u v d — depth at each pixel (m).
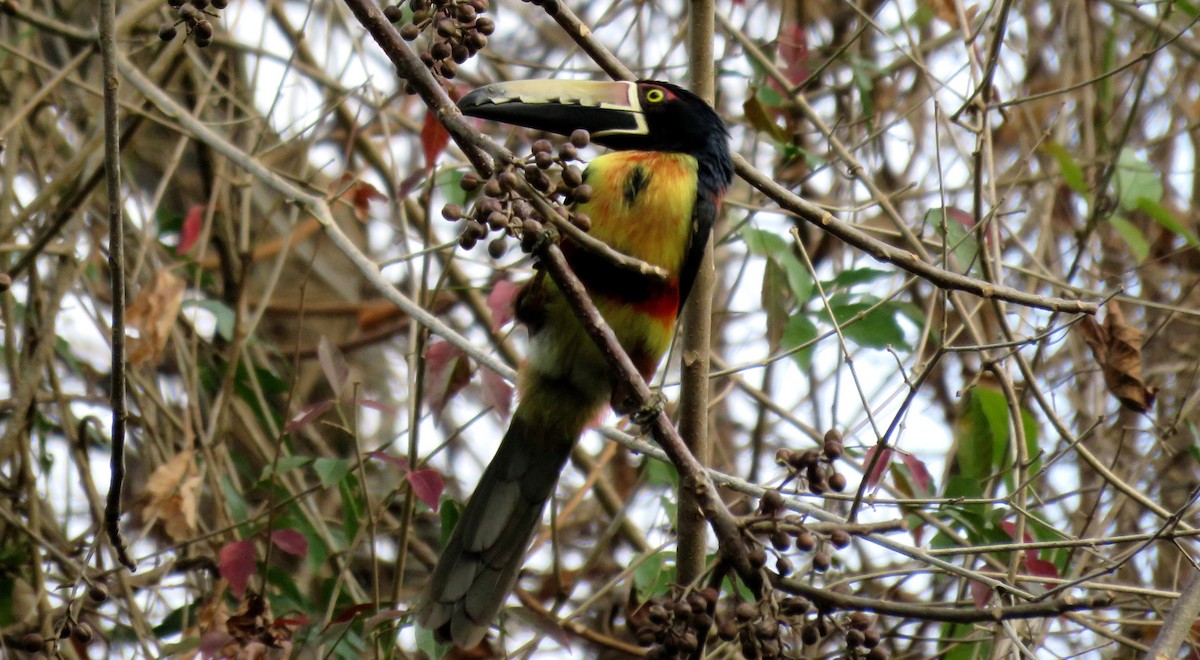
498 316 9.80
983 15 10.92
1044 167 12.99
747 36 12.81
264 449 11.99
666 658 6.91
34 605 10.21
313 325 16.08
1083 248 11.35
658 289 9.02
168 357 12.97
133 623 10.06
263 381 12.42
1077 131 13.08
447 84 9.67
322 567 11.69
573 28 9.50
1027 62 13.20
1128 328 9.80
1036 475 9.02
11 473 11.41
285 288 16.08
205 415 12.66
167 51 12.03
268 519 10.29
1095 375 11.80
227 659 8.93
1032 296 8.02
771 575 7.13
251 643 8.88
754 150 12.74
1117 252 12.83
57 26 11.35
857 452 11.20
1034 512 10.30
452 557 9.13
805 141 13.37
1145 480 11.80
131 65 10.74
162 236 13.16
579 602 12.63
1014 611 7.12
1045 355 12.21
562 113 9.30
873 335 10.44
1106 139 12.46
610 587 10.65
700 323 9.22
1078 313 8.09
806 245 12.93
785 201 8.94
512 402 9.52
